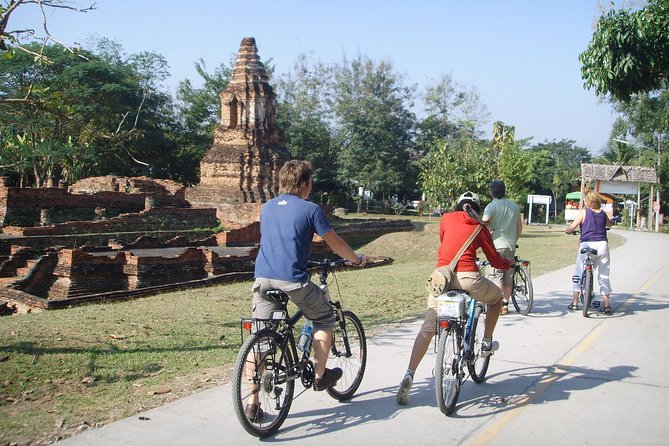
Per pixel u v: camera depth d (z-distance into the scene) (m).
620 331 7.65
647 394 5.21
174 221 25.88
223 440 4.12
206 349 6.87
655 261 16.61
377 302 10.55
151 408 4.75
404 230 31.42
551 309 9.23
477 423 4.53
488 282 5.18
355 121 49.44
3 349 6.55
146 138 42.78
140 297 11.69
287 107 52.16
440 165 26.41
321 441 4.16
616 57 8.55
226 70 53.00
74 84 37.31
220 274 14.69
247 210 29.67
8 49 6.29
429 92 55.53
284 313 4.38
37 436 4.18
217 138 33.72
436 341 5.12
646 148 45.16
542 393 5.22
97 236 20.17
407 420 4.58
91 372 5.87
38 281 13.08
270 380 4.25
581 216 8.96
